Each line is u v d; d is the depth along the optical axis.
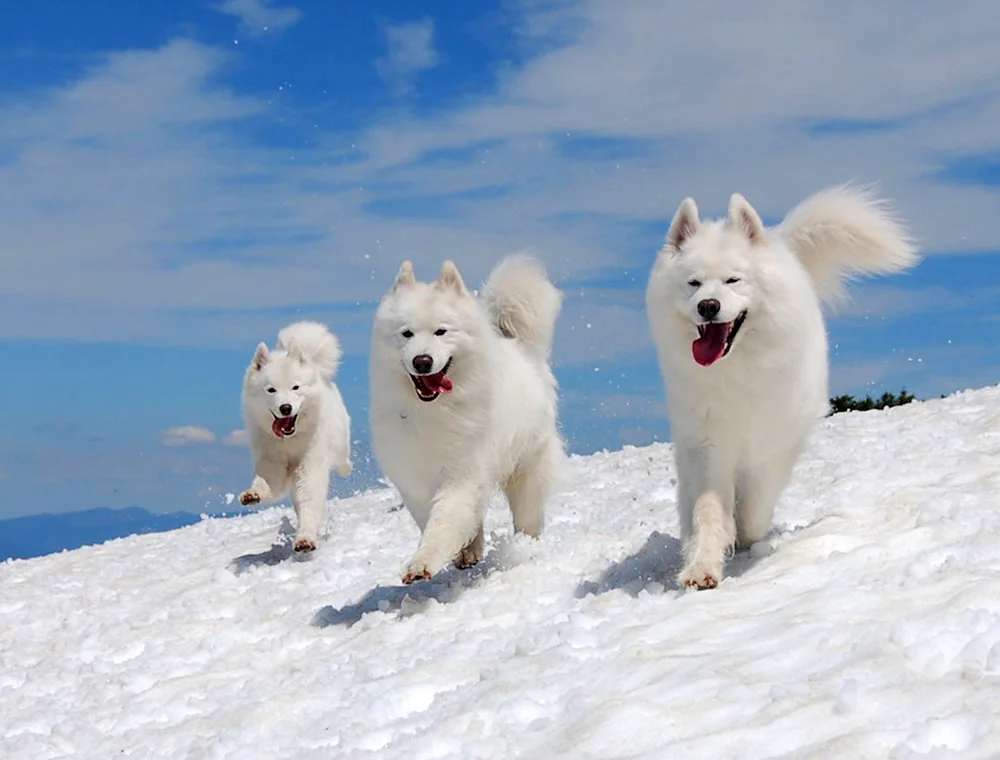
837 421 11.52
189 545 11.31
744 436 5.52
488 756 3.39
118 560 10.99
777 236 5.62
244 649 6.12
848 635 3.76
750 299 5.27
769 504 5.79
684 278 5.34
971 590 3.90
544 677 4.08
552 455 7.31
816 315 5.73
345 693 4.66
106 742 4.73
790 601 4.47
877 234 6.21
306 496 9.42
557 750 3.25
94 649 6.90
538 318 7.34
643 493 9.58
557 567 6.47
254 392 9.41
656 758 3.03
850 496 6.77
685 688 3.53
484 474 6.49
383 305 6.39
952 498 5.89
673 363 5.50
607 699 3.55
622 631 4.55
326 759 3.75
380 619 6.11
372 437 6.60
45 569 11.12
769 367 5.35
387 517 10.54
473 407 6.34
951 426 9.52
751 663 3.67
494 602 5.80
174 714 5.07
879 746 2.84
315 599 7.21
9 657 7.07
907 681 3.24
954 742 2.83
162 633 6.97
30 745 4.88
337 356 9.95
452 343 6.20
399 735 3.84
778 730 3.06
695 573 5.13
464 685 4.34
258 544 10.47
